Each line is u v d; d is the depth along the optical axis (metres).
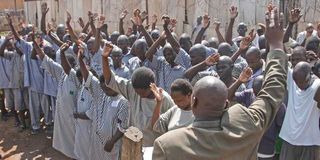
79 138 5.32
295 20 5.23
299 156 4.36
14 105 7.64
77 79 5.70
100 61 6.72
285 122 4.36
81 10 13.76
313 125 4.17
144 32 6.86
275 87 2.09
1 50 7.34
